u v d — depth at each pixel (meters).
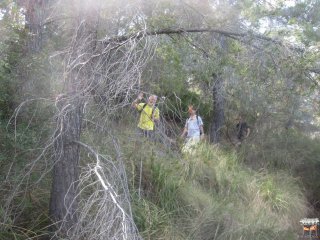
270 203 8.22
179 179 7.19
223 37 5.77
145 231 5.43
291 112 8.38
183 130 8.30
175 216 6.41
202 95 7.12
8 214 4.85
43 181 5.47
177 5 5.44
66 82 4.55
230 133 10.80
